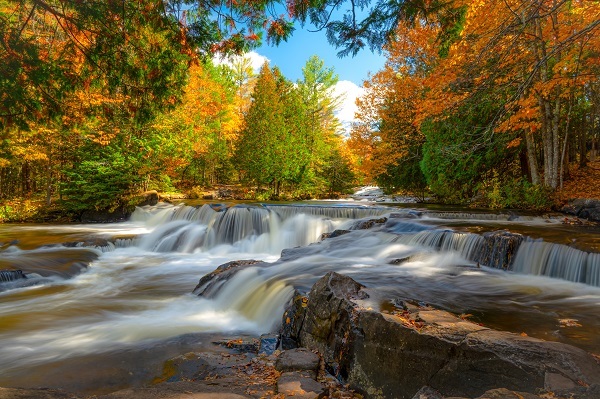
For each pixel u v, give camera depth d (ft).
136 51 20.24
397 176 77.30
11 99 16.61
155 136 68.03
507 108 24.12
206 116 90.63
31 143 60.18
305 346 16.33
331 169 111.86
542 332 14.98
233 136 108.58
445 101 32.55
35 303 24.50
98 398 9.89
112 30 18.19
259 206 51.29
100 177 62.80
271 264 27.40
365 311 14.26
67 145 63.87
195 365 14.67
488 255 27.58
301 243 45.88
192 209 55.21
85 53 18.72
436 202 69.62
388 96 70.54
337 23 17.34
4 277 27.61
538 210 47.75
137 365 15.49
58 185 66.74
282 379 12.01
